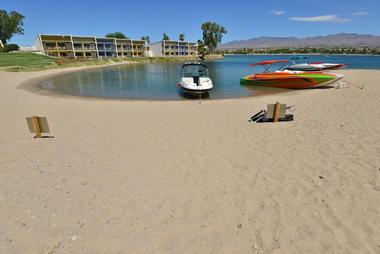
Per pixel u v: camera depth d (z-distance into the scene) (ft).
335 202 12.52
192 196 13.44
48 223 11.25
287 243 10.00
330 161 17.20
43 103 44.88
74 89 68.28
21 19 267.59
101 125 28.89
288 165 16.89
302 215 11.65
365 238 10.12
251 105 41.42
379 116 28.45
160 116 33.63
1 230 10.78
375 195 13.00
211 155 19.06
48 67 131.54
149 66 187.32
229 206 12.52
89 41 239.71
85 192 13.85
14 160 18.44
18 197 13.37
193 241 10.21
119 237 10.41
